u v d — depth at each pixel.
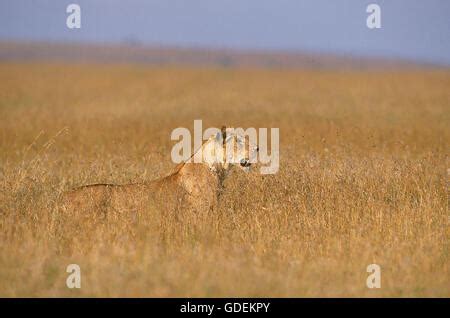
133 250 23.05
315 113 75.19
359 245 24.00
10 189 29.06
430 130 57.94
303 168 31.53
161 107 87.00
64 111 82.06
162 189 27.41
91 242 24.06
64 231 25.30
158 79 159.25
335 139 49.22
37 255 22.75
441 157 38.16
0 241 24.14
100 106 90.69
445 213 28.14
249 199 28.86
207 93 115.12
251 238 25.09
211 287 20.92
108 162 36.12
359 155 40.22
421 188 30.69
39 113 78.00
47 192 28.86
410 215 27.19
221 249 23.59
